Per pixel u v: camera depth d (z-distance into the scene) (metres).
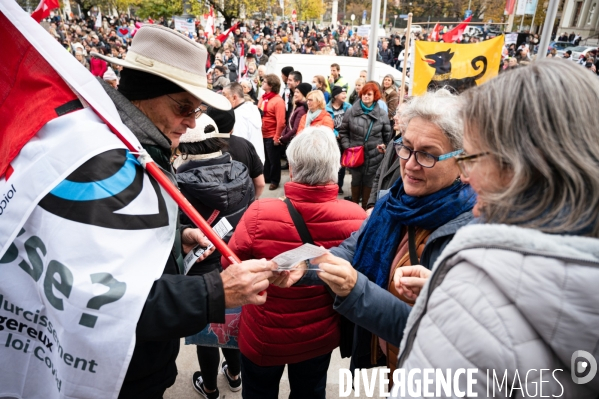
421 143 1.22
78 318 0.92
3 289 1.03
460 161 0.78
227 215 1.99
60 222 0.96
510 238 0.64
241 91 3.89
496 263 0.63
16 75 1.12
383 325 1.21
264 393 1.77
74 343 0.93
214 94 1.36
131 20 26.23
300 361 1.63
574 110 0.63
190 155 2.02
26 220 0.99
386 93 5.78
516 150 0.66
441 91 1.34
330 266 1.18
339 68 7.47
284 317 1.54
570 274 0.58
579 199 0.62
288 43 20.98
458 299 0.67
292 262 1.09
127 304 0.95
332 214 1.48
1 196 1.03
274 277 1.30
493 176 0.72
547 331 0.59
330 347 1.66
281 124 5.57
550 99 0.64
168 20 24.33
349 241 1.53
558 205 0.64
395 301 1.23
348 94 7.45
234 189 1.95
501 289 0.62
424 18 29.34
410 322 0.81
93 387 0.95
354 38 25.27
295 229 1.46
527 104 0.65
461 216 1.19
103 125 1.09
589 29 24.84
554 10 4.64
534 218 0.66
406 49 4.15
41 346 1.06
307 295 1.53
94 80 1.10
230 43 14.53
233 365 2.27
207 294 1.04
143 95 1.27
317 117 5.01
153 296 1.00
